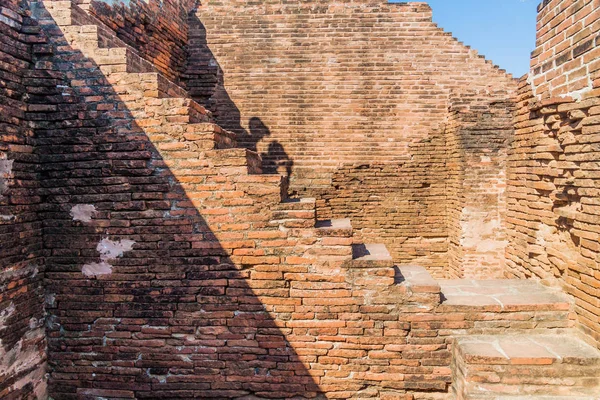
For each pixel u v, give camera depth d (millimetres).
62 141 4648
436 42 8617
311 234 4574
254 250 4617
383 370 4586
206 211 4637
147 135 4617
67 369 4844
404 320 4523
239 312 4684
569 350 4008
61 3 4566
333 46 8695
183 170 4625
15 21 4359
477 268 8062
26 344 4508
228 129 8703
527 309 4402
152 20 7211
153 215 4672
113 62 4586
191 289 4695
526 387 3918
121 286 4738
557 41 4523
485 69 8594
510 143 7918
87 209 4699
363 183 8742
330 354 4625
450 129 8453
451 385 4500
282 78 8695
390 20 8680
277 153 8719
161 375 4777
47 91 4594
